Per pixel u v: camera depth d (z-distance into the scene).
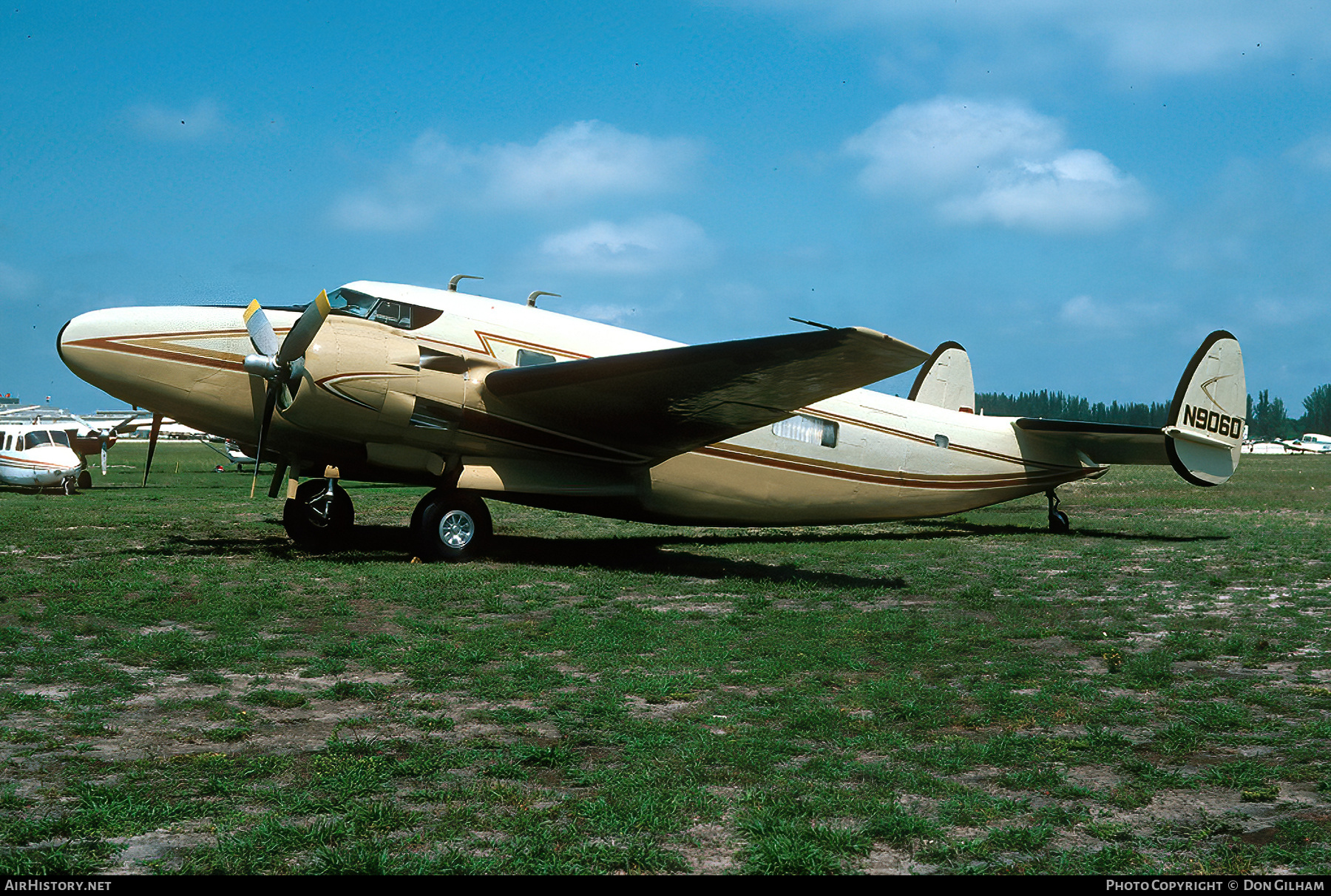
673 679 5.99
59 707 5.18
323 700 5.48
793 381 10.49
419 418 11.04
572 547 13.70
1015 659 6.73
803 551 13.37
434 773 4.26
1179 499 24.80
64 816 3.65
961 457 15.47
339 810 3.78
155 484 30.27
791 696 5.64
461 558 11.54
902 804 3.99
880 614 8.46
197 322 11.52
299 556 11.79
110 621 7.61
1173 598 9.38
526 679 5.96
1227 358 16.33
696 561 12.18
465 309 11.84
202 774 4.16
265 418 11.37
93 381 11.24
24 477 24.73
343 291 11.73
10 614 7.89
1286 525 17.33
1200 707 5.45
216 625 7.48
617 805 3.87
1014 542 14.74
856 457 14.48
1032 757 4.59
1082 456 16.48
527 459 11.94
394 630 7.46
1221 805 3.99
